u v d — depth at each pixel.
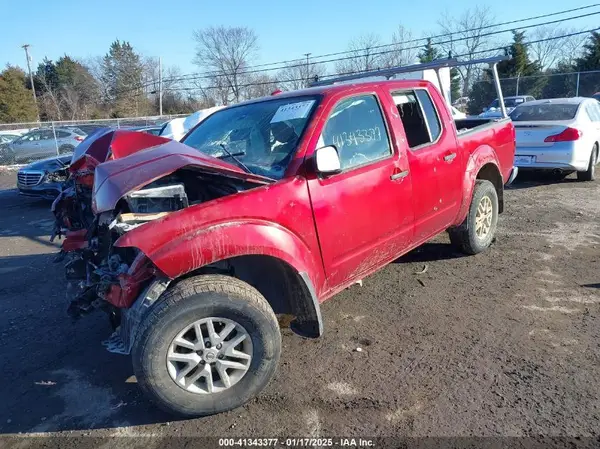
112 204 2.84
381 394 3.06
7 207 11.09
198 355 2.84
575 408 2.82
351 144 3.58
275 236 3.00
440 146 4.38
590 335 3.62
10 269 6.18
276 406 3.01
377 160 3.71
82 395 3.28
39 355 3.87
